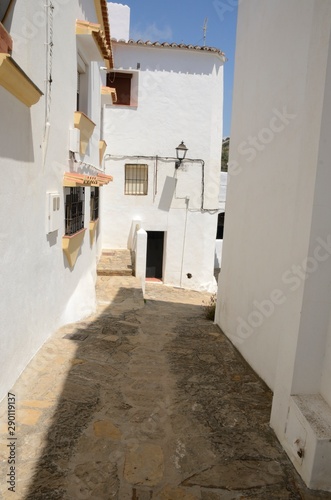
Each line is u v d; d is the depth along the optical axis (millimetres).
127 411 3275
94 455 2668
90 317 6164
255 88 4492
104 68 9109
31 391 3451
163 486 2414
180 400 3512
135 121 11711
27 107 3564
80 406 3283
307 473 2434
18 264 3494
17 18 3320
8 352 3299
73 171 5766
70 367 4020
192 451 2764
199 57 11648
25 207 3641
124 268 9930
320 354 2729
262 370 3998
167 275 12828
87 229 7277
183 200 12375
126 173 12047
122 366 4234
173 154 12031
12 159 3230
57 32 4641
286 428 2787
